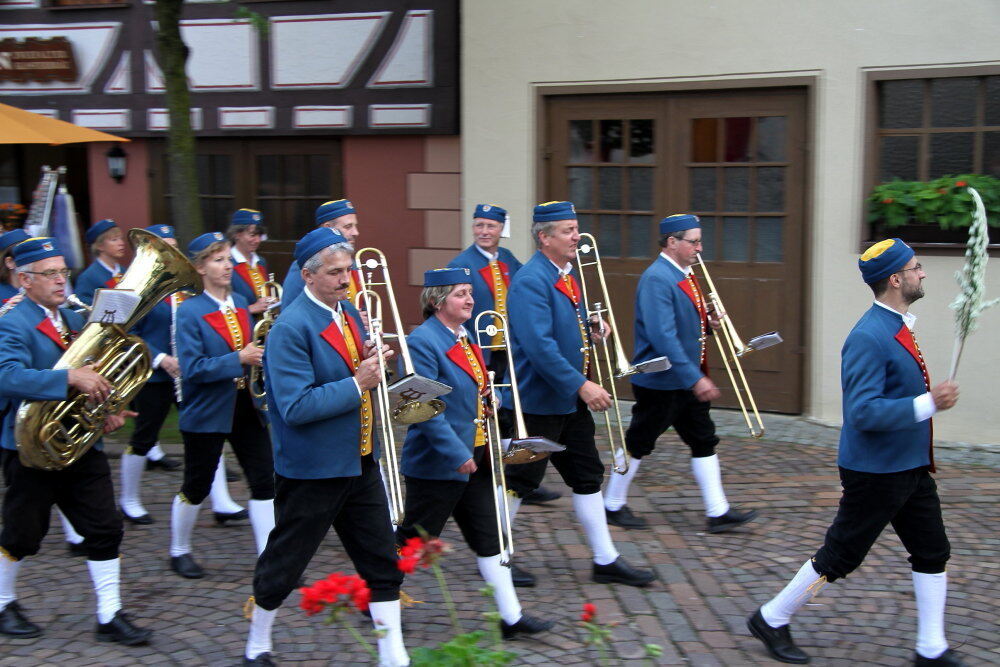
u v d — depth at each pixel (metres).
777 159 7.71
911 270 3.90
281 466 3.85
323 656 4.20
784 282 7.79
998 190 7.00
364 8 8.95
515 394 4.48
